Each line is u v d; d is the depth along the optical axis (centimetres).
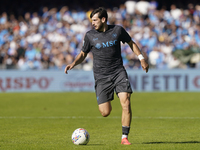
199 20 8919
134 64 7506
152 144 2202
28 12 9588
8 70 6738
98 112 4322
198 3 9475
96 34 2205
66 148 2067
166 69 6619
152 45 8150
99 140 2448
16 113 4241
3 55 8219
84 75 6731
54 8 9275
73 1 9619
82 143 2195
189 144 2205
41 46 8169
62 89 6756
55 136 2638
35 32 8594
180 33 8538
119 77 2194
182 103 5175
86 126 3191
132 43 2239
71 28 8675
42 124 3322
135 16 8981
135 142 2342
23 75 6744
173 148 2034
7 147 2130
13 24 8869
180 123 3334
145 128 3038
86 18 9081
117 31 2191
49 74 6756
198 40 8456
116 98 5844
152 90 6638
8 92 6725
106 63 2197
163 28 8650
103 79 2217
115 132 2844
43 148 2081
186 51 7356
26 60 7925
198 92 6394
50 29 8650
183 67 7331
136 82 6650
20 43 8381
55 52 7969
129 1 9175
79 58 2292
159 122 3416
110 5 9631
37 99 5759
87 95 6181
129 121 2170
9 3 9794
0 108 4762
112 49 2186
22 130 2948
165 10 9338
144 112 4275
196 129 2955
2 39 8550
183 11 9125
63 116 3947
